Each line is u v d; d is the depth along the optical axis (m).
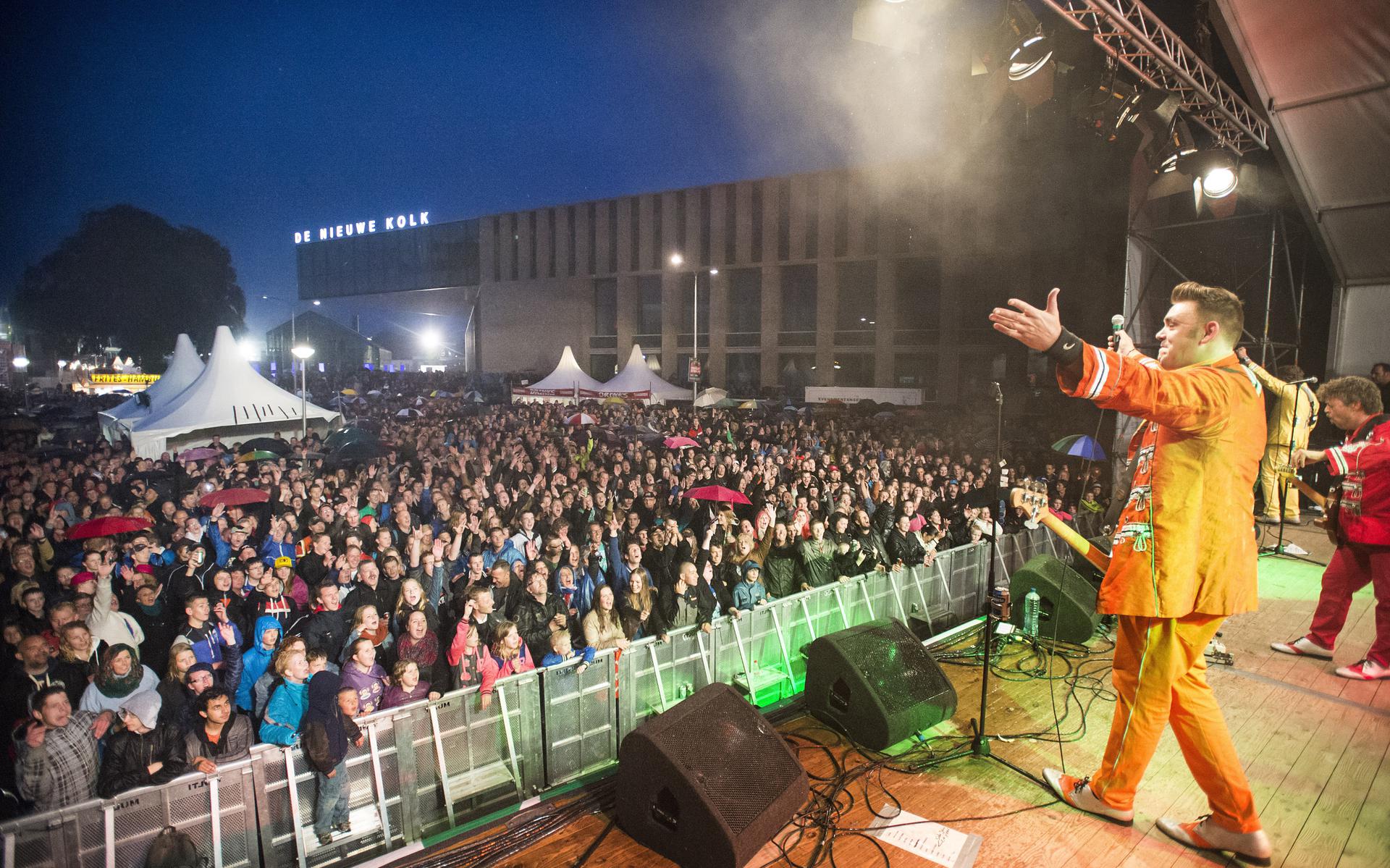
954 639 5.90
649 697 5.74
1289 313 12.84
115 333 49.84
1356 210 9.48
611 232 44.78
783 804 3.42
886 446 19.28
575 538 10.06
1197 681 3.13
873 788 3.83
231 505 9.77
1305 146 8.93
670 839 3.40
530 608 6.41
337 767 4.33
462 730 4.90
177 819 4.02
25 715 4.86
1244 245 13.20
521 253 49.00
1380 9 6.91
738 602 7.27
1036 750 4.15
